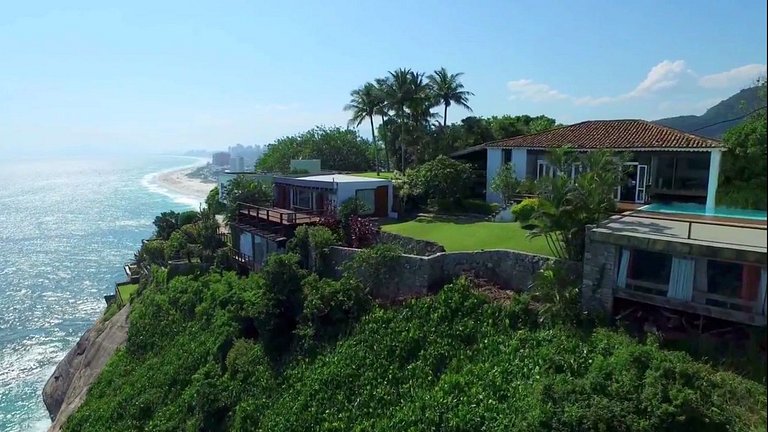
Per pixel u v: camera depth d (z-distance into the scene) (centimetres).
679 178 2950
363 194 3612
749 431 1317
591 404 1460
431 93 5669
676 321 1683
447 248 2647
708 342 1593
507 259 2169
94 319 4791
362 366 2103
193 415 2403
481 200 3856
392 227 3294
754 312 1519
